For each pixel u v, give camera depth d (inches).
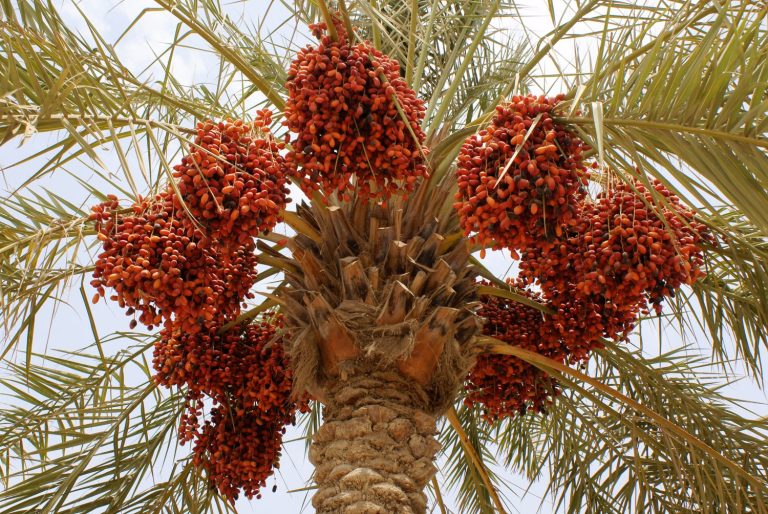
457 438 318.0
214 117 263.6
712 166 166.9
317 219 216.4
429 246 208.5
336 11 189.2
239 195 175.3
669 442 252.2
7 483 247.3
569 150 173.8
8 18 189.5
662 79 174.9
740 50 164.4
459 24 295.7
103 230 180.5
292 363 212.7
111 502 254.5
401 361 204.1
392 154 178.7
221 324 231.5
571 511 276.7
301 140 181.8
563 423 286.5
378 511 185.9
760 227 161.9
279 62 276.5
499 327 240.1
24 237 222.7
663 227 186.1
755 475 258.5
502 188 169.8
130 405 262.8
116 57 207.5
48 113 174.9
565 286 207.0
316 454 202.8
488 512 304.2
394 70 184.2
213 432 235.8
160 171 243.0
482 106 304.3
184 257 175.0
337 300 207.6
